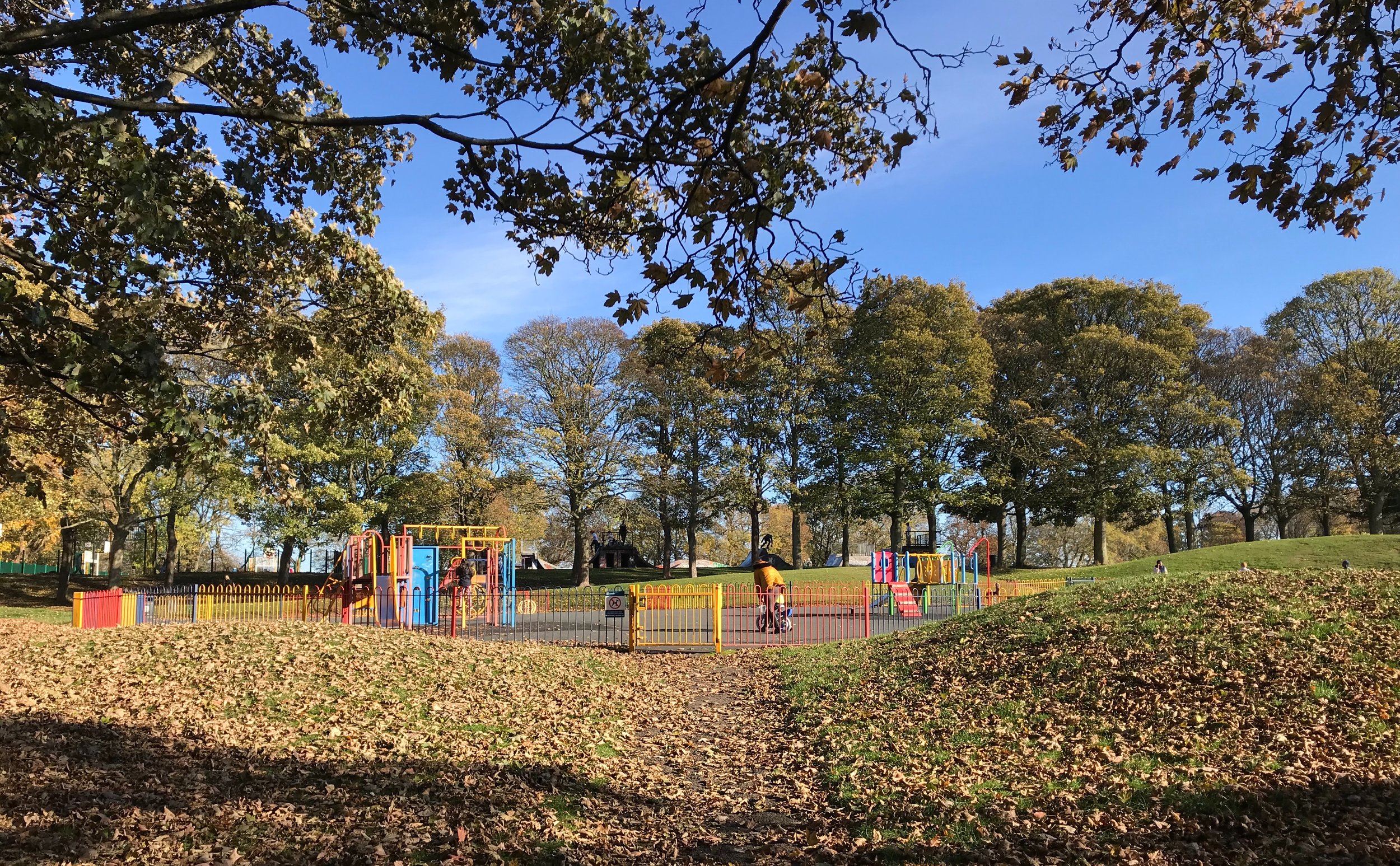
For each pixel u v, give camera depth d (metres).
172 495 31.03
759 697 12.84
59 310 7.21
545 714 10.70
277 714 9.62
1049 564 72.75
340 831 6.20
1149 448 40.72
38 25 7.86
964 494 45.78
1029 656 11.48
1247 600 11.52
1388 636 9.41
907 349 40.47
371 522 40.16
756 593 20.39
